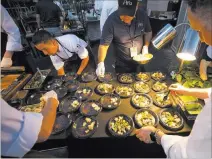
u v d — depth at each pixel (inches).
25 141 23.4
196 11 20.4
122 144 46.4
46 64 121.5
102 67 64.0
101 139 42.1
